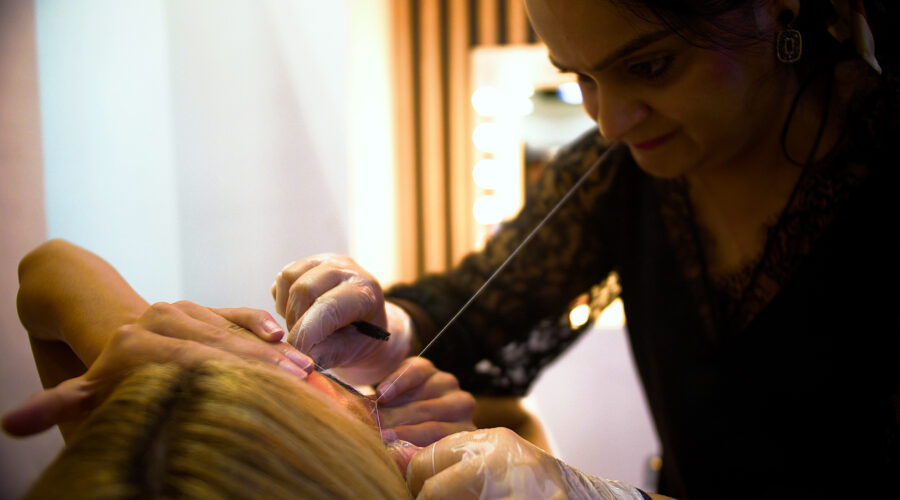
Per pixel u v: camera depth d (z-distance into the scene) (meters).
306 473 0.32
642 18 0.46
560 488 0.40
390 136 1.67
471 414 0.64
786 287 0.59
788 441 0.61
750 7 0.48
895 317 0.52
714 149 0.55
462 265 0.91
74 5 1.48
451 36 1.64
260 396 0.34
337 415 0.39
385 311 0.66
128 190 1.53
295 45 1.62
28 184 1.48
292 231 1.62
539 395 1.67
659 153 0.57
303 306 0.61
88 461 0.28
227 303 1.57
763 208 0.62
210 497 0.27
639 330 0.80
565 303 0.87
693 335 0.69
